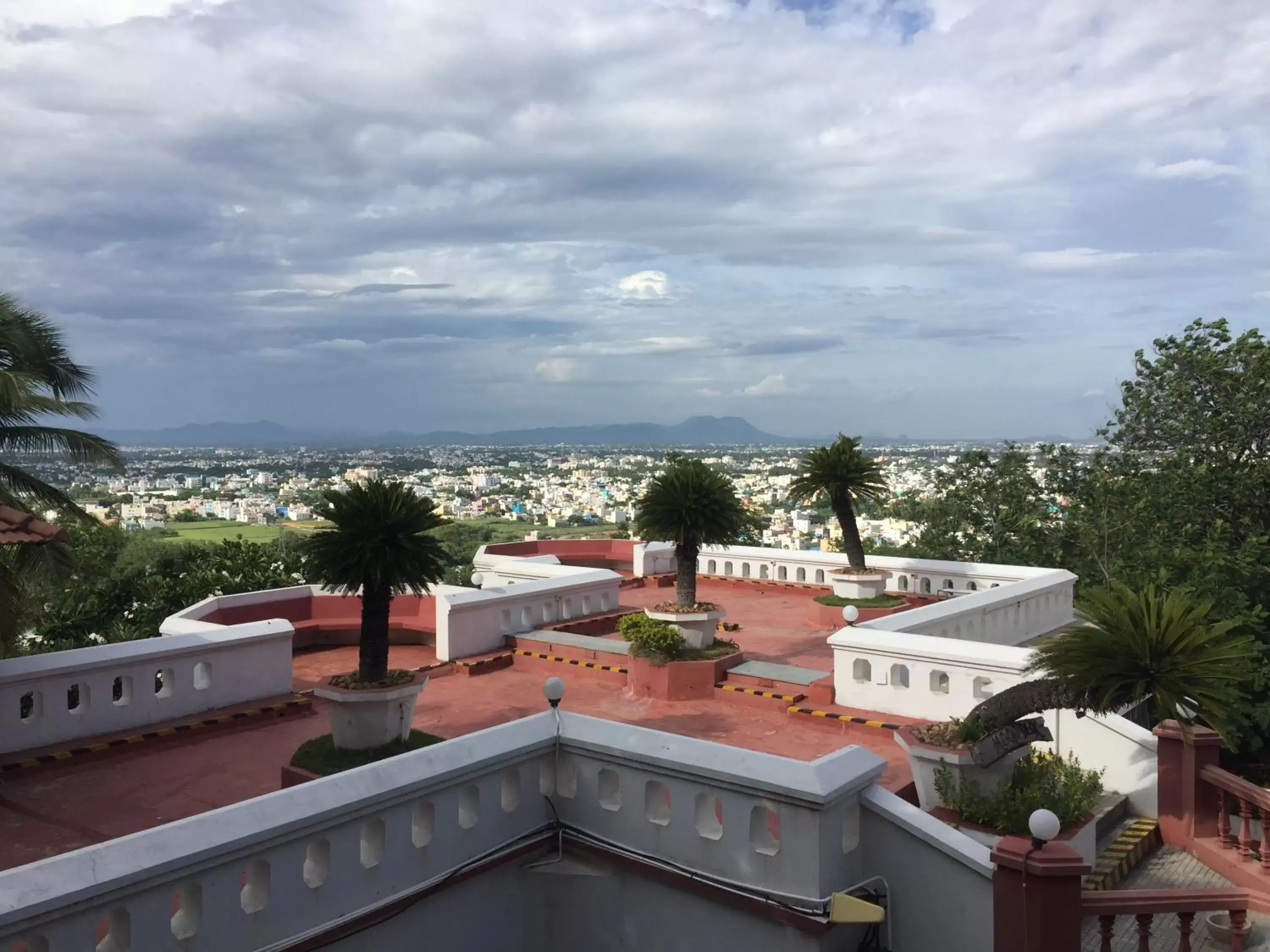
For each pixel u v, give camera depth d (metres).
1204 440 21.45
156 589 21.00
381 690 8.22
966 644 9.80
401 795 5.70
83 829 7.28
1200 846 7.86
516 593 13.89
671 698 11.25
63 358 11.38
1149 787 8.59
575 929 6.63
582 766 6.71
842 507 17.14
